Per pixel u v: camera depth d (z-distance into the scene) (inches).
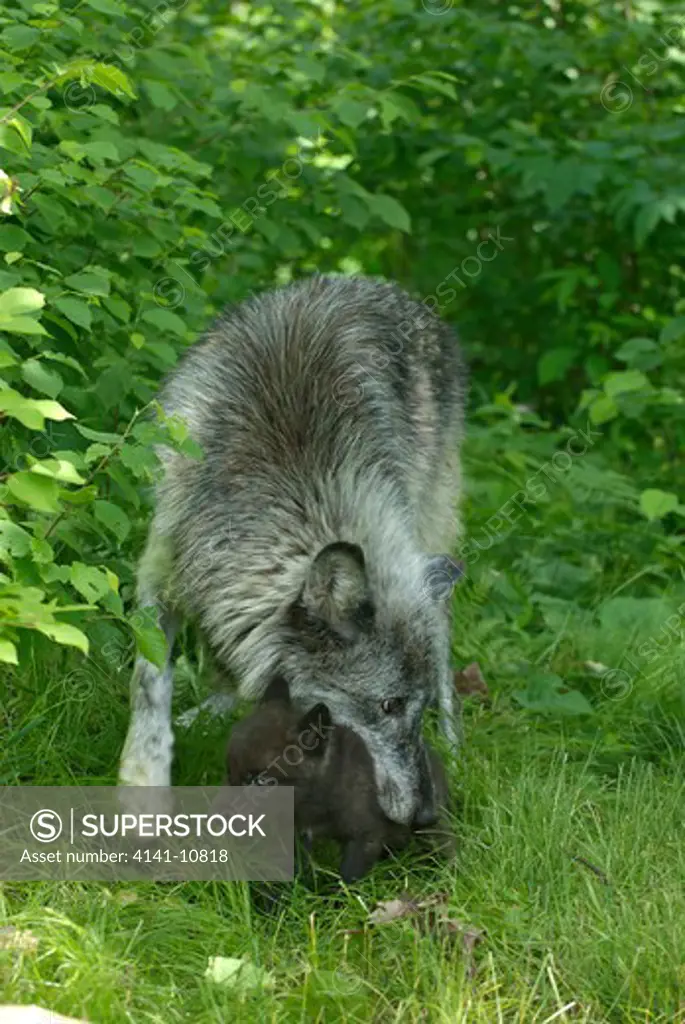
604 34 654.5
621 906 295.4
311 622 320.5
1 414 278.5
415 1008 264.1
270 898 303.1
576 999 273.0
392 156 617.3
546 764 381.1
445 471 440.5
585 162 585.6
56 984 255.8
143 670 342.3
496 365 690.2
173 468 348.8
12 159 345.7
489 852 318.0
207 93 512.4
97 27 430.9
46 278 360.8
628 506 549.6
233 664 336.5
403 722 321.1
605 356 656.4
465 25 616.4
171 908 291.4
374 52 626.5
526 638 454.9
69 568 286.0
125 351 389.4
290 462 340.5
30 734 341.7
